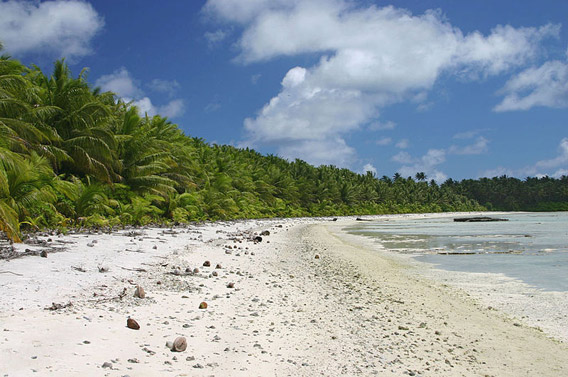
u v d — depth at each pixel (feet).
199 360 15.23
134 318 19.44
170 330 18.31
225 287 29.09
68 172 72.33
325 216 250.37
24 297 20.43
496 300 28.73
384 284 34.19
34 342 14.71
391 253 58.49
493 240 79.61
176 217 92.27
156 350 15.71
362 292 30.71
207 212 119.24
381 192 358.23
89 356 14.19
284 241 73.72
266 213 182.50
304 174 280.10
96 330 16.92
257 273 36.37
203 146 171.22
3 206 36.27
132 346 15.81
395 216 299.58
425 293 30.86
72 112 71.20
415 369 16.05
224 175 140.05
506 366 16.92
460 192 518.37
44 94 70.03
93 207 63.67
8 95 55.36
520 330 22.07
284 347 17.52
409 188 425.69
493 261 48.52
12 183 46.34
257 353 16.47
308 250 59.98
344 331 20.54
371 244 73.97
